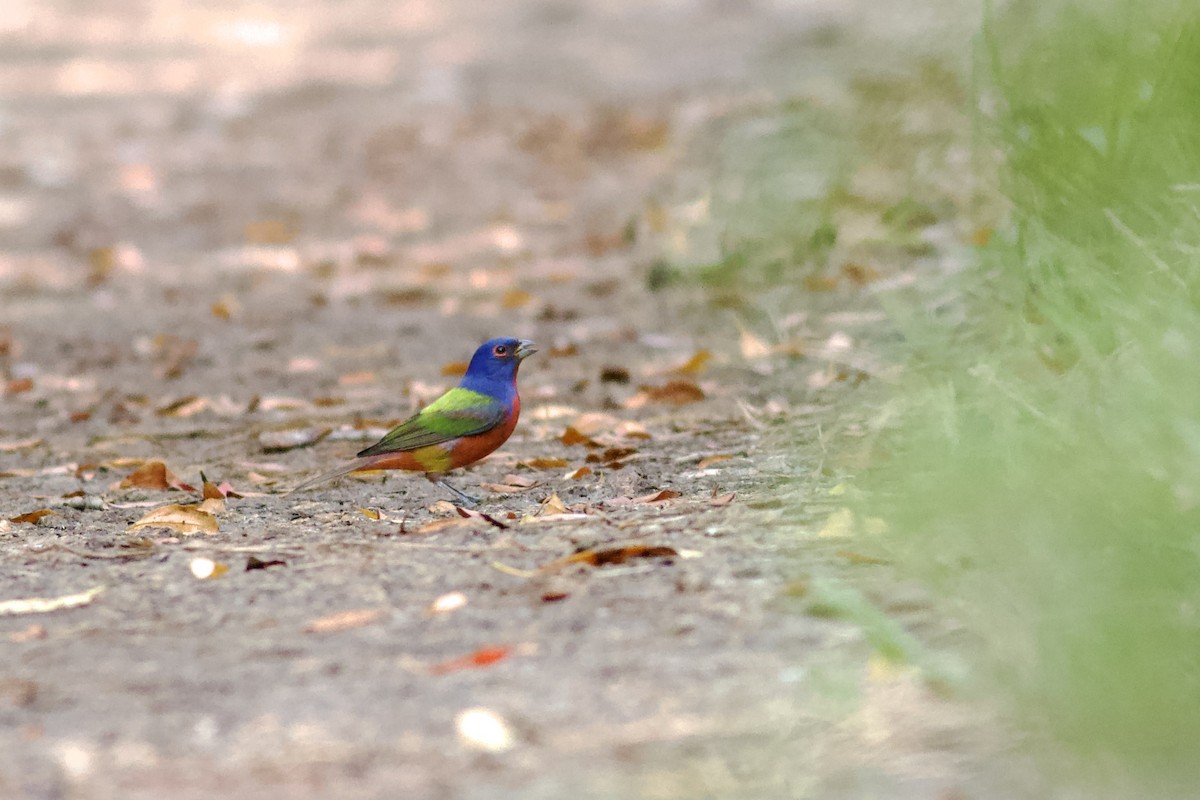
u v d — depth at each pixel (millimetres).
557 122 32625
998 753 6242
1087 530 7625
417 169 29688
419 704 6848
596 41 44094
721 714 6637
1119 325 9719
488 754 6344
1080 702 6449
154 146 33406
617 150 29500
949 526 8133
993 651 6969
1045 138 11719
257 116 36219
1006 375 9977
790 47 35312
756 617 7680
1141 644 6707
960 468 8555
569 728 6555
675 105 32188
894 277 16469
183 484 11852
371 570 8859
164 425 14312
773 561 8477
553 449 12367
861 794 5965
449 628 7781
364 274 21641
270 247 24094
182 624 8078
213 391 15758
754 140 21141
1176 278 9719
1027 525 7789
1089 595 7148
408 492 11297
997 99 12945
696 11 48219
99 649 7727
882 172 18797
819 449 10906
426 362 16609
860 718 6570
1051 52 12695
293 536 9875
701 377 14594
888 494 8883
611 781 6105
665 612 7824
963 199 17531
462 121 33875
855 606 7340
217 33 49562
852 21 25906
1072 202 11383
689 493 10398
